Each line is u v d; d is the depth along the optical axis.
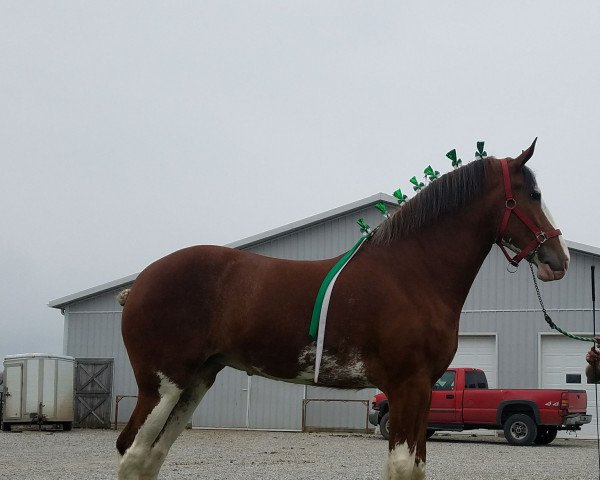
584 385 22.12
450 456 14.59
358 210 24.27
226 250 6.38
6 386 22.09
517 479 10.34
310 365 6.03
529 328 22.80
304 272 6.15
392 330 5.83
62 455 13.78
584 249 22.19
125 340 6.32
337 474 10.77
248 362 6.19
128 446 6.09
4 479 9.72
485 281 23.39
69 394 22.67
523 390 18.38
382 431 19.31
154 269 6.34
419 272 6.07
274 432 22.89
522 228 6.23
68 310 26.11
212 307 6.19
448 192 6.26
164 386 6.14
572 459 14.02
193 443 17.55
